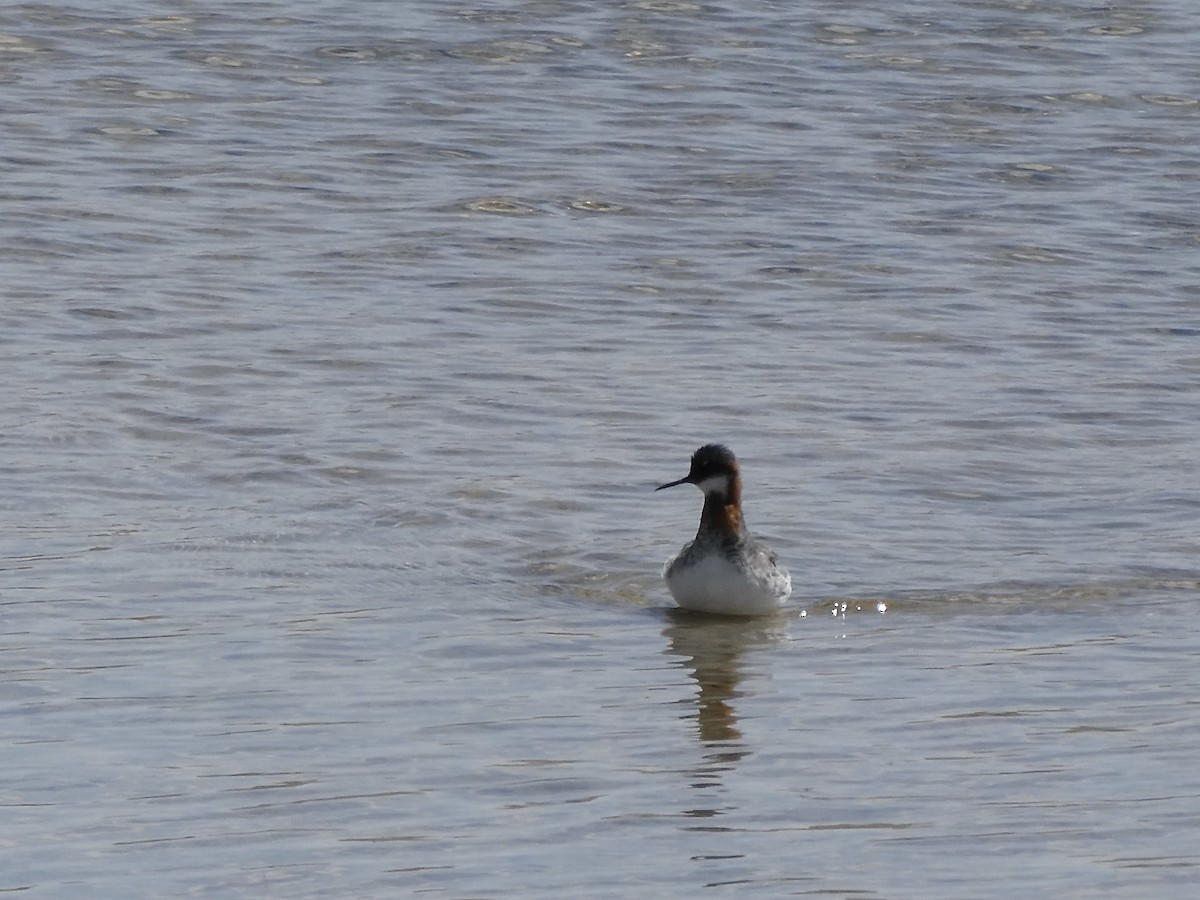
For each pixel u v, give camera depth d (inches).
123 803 422.3
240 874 386.0
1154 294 1016.9
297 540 645.3
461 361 873.5
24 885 379.9
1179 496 718.5
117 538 637.3
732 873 388.2
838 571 636.1
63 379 820.6
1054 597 609.9
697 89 1366.9
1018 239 1104.2
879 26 1528.1
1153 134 1312.7
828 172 1214.3
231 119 1267.2
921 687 520.4
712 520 591.8
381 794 430.6
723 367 880.9
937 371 885.2
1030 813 421.7
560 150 1231.5
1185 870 388.8
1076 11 1588.3
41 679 504.7
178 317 918.4
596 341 915.4
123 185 1130.0
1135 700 506.3
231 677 512.4
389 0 1546.5
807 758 460.4
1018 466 755.4
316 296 965.2
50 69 1344.7
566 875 387.2
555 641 561.0
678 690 516.7
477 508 687.7
